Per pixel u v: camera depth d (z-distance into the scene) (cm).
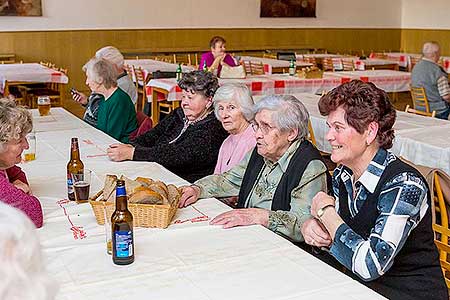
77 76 945
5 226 79
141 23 972
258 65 777
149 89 640
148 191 189
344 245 162
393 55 1007
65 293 143
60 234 183
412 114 444
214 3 1016
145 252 169
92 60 395
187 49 1008
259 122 217
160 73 684
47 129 368
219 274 155
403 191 161
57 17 915
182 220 198
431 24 1130
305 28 1102
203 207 214
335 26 1129
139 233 184
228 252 169
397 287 168
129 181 202
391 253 156
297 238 201
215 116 290
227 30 1036
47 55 919
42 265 82
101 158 295
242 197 230
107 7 945
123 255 159
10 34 888
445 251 209
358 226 170
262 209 203
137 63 798
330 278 153
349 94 168
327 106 172
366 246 158
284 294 143
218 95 269
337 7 1123
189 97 300
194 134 298
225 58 730
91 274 154
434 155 343
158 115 641
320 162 213
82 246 173
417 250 167
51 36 916
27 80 685
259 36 1064
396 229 158
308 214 203
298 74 648
